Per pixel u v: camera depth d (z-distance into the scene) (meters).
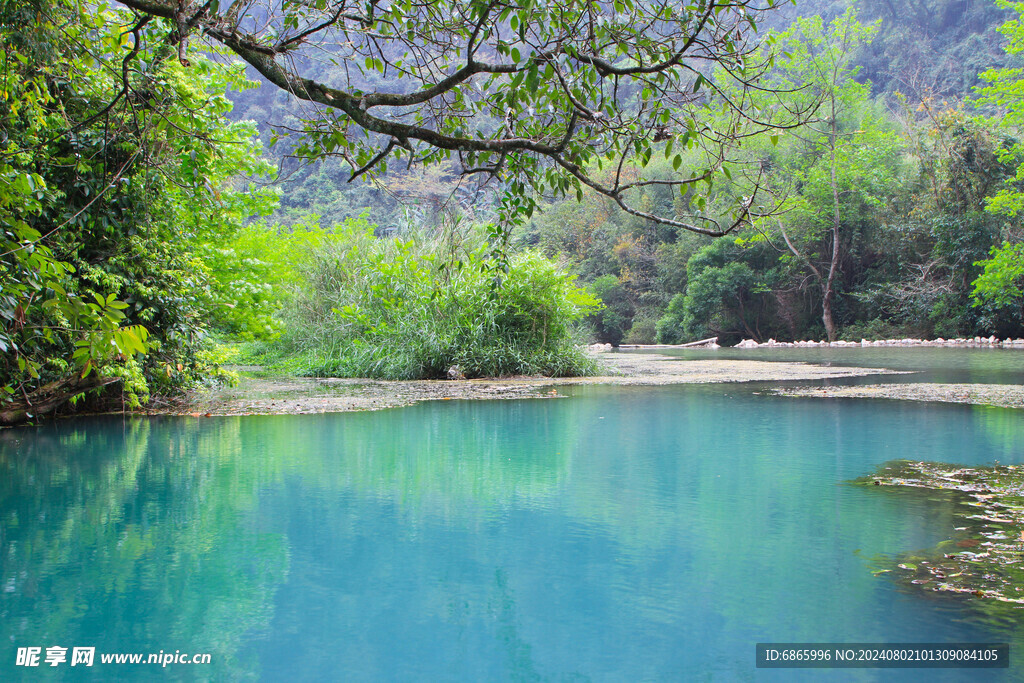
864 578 1.95
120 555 2.21
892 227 22.05
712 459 3.68
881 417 5.17
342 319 10.52
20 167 3.58
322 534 2.41
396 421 5.17
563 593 1.87
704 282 25.02
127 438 4.46
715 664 1.47
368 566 2.10
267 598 1.87
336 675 1.44
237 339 11.52
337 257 11.85
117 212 5.12
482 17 2.39
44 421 5.26
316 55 2.62
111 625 1.71
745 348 21.47
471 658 1.52
